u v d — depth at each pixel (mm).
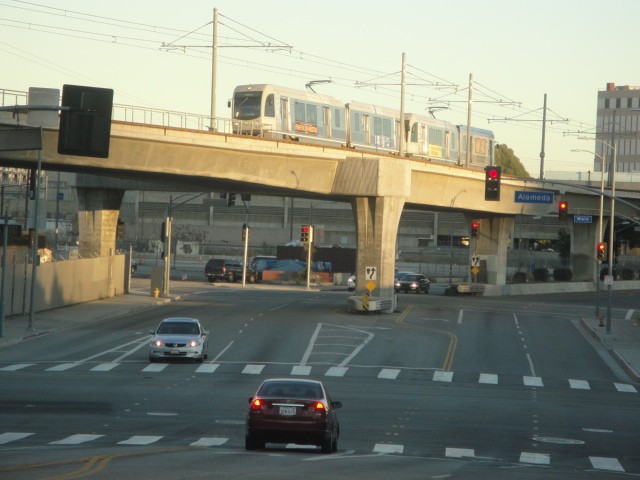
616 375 56594
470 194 106438
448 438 33531
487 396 45719
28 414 35719
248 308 87625
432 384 49500
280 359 57062
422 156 99125
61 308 83750
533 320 85812
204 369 52188
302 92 83938
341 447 30953
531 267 163625
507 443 32938
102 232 96312
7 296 73750
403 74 91250
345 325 75125
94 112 32750
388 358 59062
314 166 81250
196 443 30609
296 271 141375
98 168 66688
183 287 118375
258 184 78188
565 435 35156
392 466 25594
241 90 81375
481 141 112938
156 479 20422
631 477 26219
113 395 41406
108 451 26969
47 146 63000
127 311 83188
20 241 83688
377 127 93250
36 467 22328
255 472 22406
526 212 117875
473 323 80750
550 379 53594
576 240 145750
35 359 54406
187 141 67562
